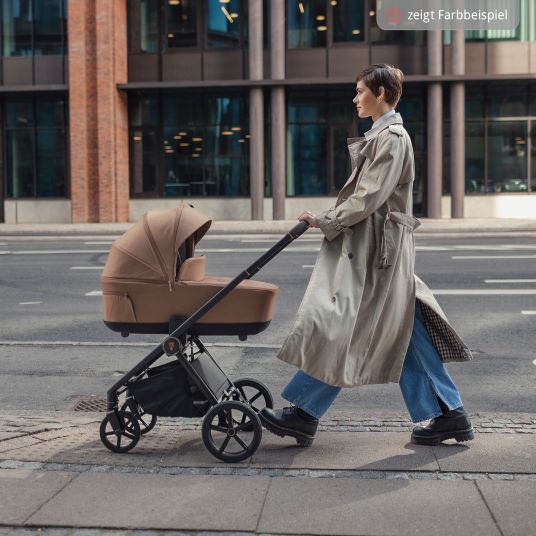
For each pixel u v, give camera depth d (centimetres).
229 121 2928
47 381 628
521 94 2830
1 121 2966
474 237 2092
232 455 392
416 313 412
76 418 500
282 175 2822
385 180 383
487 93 2841
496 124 2847
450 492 342
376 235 396
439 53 2730
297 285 1159
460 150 2769
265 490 348
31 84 2922
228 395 432
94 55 2838
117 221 2888
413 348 411
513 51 2788
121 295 408
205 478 365
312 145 2909
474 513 319
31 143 2967
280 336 800
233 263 1448
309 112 2903
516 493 340
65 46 2909
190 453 410
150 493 346
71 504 334
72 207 2859
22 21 2916
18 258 1617
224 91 2912
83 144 2834
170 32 2902
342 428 457
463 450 403
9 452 411
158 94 2941
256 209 2842
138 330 412
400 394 577
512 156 2852
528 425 458
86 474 372
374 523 310
